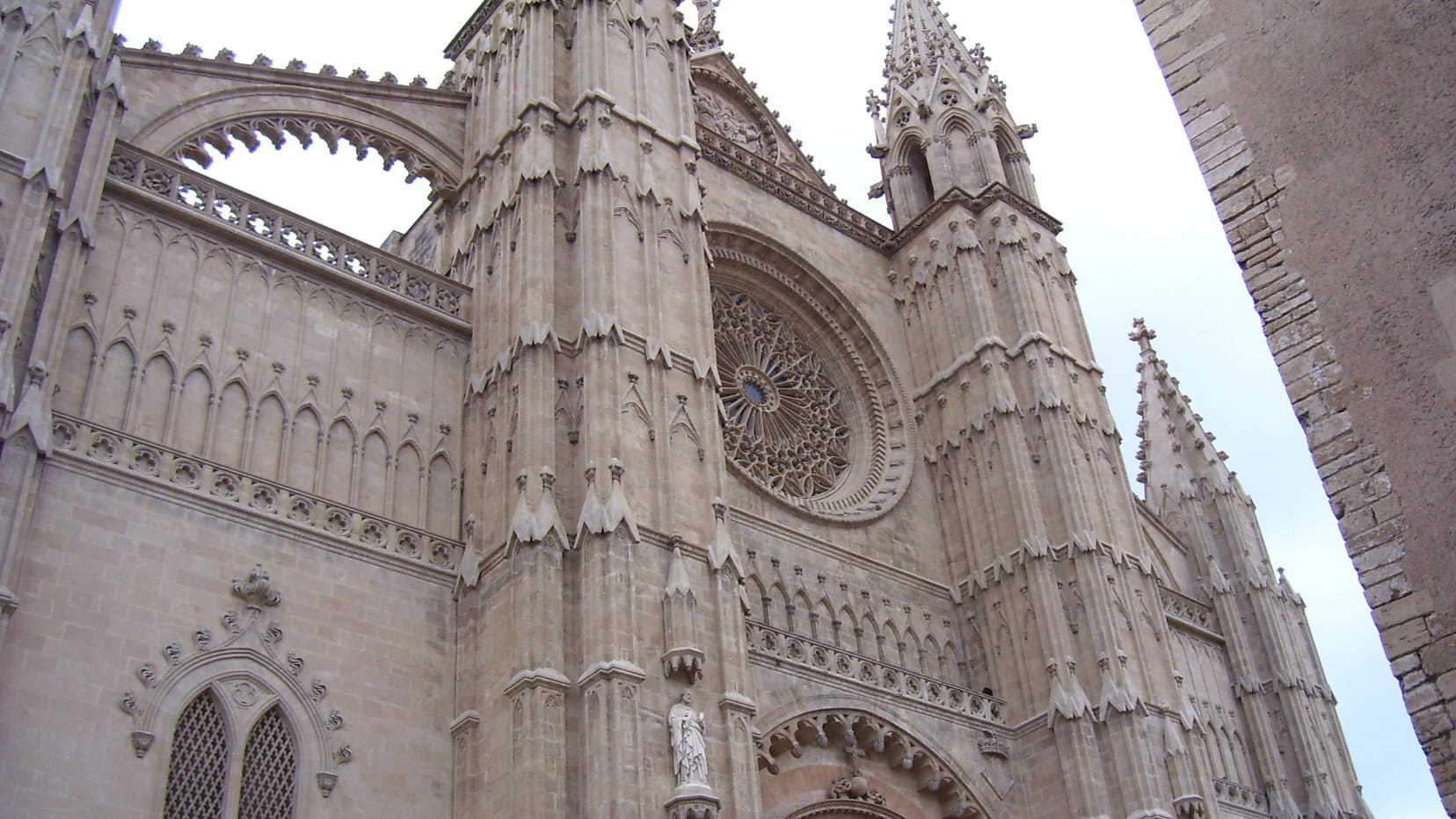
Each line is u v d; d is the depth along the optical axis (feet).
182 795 82.64
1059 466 140.26
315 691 90.94
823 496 139.54
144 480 89.30
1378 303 57.88
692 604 99.35
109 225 97.04
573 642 95.71
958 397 149.59
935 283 157.48
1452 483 53.83
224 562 90.74
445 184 129.08
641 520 102.12
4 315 83.25
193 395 96.17
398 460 106.32
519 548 98.07
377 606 97.45
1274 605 179.42
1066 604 133.69
